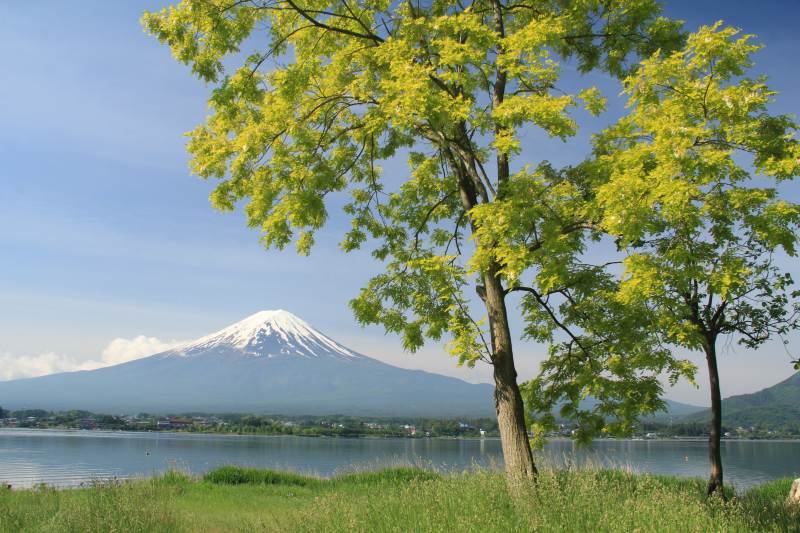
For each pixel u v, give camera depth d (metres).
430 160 11.79
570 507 6.55
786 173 6.97
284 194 10.07
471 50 8.00
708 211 7.70
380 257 12.68
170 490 12.35
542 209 8.12
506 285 9.23
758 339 11.55
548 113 7.50
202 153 10.46
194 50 9.57
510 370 9.45
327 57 11.09
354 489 12.54
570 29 10.05
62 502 8.80
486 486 7.77
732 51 7.10
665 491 7.16
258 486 14.79
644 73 7.66
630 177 7.02
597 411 10.84
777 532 6.40
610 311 10.27
